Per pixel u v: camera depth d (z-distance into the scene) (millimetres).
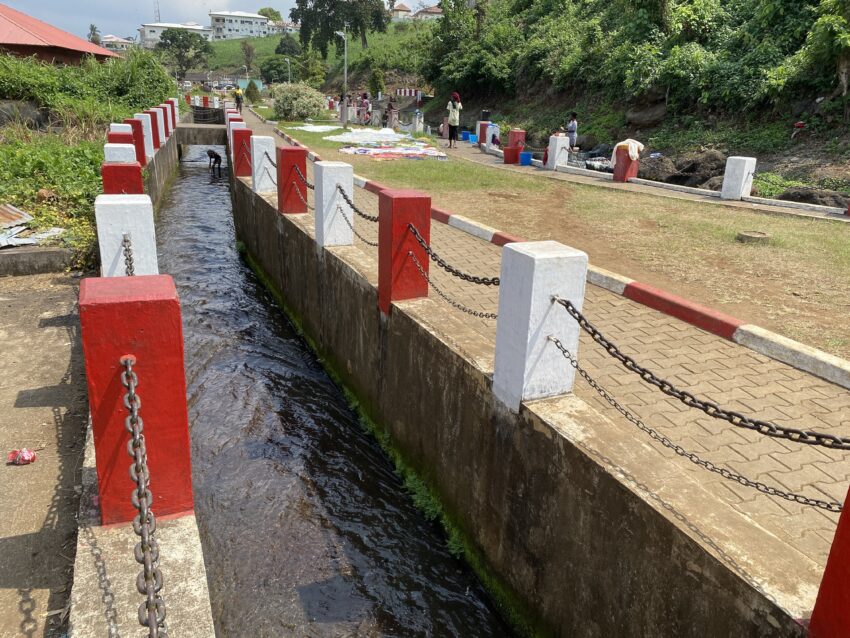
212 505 5277
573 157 21422
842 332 5797
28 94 18906
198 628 2650
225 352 8172
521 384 4000
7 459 4199
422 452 5641
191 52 104938
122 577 2881
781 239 9109
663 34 23500
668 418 4562
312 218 9344
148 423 3131
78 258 8211
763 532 2916
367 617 4363
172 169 20109
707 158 15984
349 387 7320
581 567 3637
